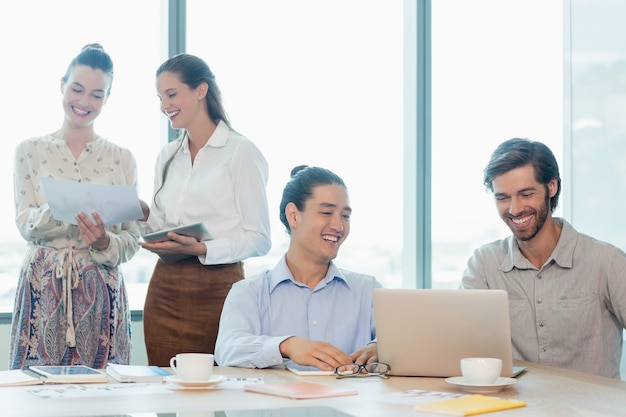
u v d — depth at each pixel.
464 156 4.40
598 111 3.95
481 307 1.82
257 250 2.77
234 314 2.19
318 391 1.58
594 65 3.98
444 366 1.84
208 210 2.77
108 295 2.79
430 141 4.34
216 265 2.75
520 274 2.38
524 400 1.54
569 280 2.31
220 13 4.00
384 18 4.32
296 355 1.94
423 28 4.33
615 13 3.85
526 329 2.35
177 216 2.80
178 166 2.88
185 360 1.67
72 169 2.84
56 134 2.89
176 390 1.63
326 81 4.16
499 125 4.41
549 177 2.28
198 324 2.75
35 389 1.63
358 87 4.25
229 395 1.57
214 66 3.98
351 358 1.99
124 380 1.74
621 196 3.81
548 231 2.34
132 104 3.82
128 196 2.67
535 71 4.35
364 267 4.29
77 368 1.85
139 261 3.86
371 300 2.28
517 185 2.26
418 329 1.85
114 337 2.80
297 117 4.10
